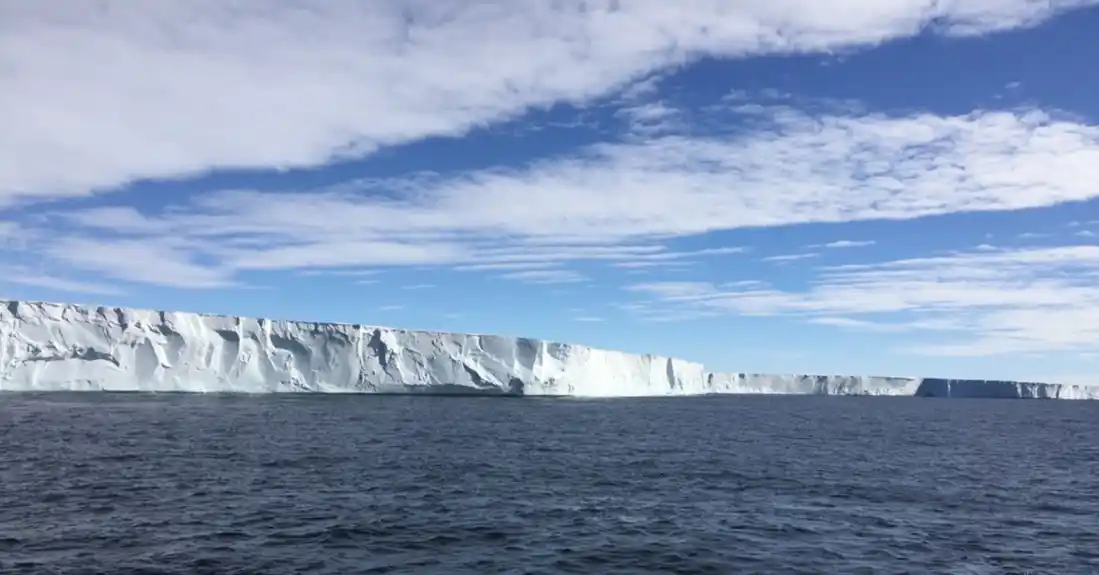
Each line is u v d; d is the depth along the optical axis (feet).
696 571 46.47
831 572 46.98
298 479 76.59
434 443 113.39
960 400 476.13
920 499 73.05
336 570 44.98
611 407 233.14
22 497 64.44
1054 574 47.75
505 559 48.32
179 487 70.59
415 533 54.34
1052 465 105.60
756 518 62.03
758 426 172.55
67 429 119.55
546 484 77.41
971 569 48.39
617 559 48.78
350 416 159.43
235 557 47.01
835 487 79.30
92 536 51.42
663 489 75.77
